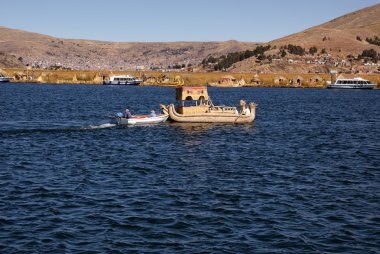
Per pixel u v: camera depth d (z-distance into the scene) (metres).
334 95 165.38
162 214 25.25
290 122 74.75
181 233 22.62
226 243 21.53
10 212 25.17
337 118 83.31
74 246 20.92
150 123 66.94
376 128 68.44
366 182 33.28
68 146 46.88
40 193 28.95
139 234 22.41
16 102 102.94
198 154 43.81
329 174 35.81
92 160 40.06
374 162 41.03
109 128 61.69
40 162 38.72
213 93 164.62
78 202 27.17
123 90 175.75
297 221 24.53
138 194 29.05
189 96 69.12
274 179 33.81
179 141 51.81
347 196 29.39
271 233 22.81
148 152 44.50
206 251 20.62
